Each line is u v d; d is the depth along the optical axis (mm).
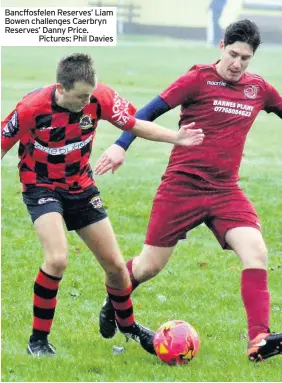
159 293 19750
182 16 100688
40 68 63375
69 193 14500
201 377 13953
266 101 16016
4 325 16938
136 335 15375
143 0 100562
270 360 15000
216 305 18875
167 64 69812
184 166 15672
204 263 22297
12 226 25641
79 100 13695
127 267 16266
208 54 78062
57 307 18406
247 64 15453
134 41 89125
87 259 22406
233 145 15633
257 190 31594
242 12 99688
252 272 14961
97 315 17938
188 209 15672
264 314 14828
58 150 14211
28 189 14492
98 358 14930
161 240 15805
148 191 30750
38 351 14891
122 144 15250
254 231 15328
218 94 15570
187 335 14531
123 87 55812
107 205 28359
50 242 14289
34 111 13914
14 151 37125
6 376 13961
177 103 15656
